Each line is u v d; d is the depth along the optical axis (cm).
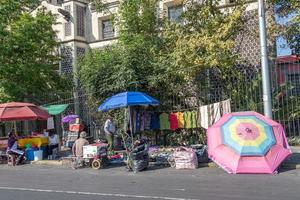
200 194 1017
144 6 2328
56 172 1554
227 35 2011
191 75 2009
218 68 2041
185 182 1210
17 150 1867
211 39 1941
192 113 1967
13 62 2452
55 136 2045
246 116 1420
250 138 1343
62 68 2852
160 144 2106
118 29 2494
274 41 2062
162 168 1523
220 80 2047
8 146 1875
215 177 1282
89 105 2334
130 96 1633
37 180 1359
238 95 1991
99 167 1591
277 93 1906
